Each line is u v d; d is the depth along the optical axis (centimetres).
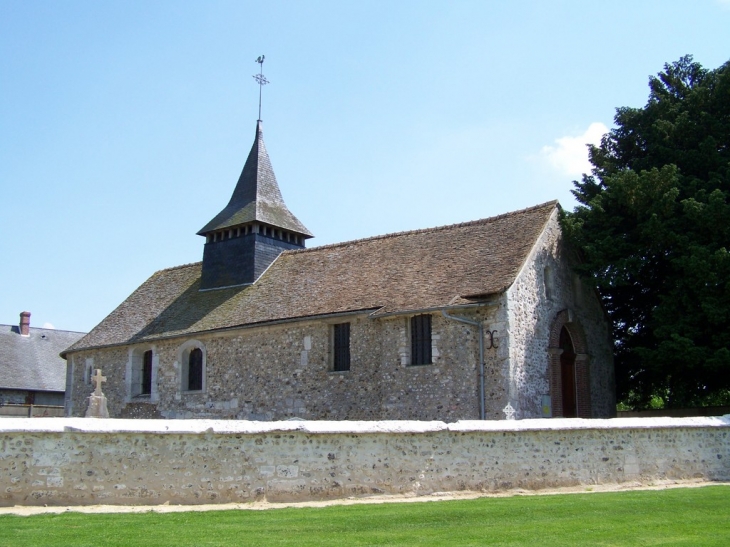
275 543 882
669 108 2289
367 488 1268
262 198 2878
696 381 2159
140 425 1155
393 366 2022
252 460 1206
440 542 912
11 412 3550
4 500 1072
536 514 1127
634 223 2181
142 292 3206
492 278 1962
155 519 1020
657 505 1235
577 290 2252
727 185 2083
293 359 2253
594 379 2264
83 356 2983
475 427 1370
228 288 2767
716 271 1909
